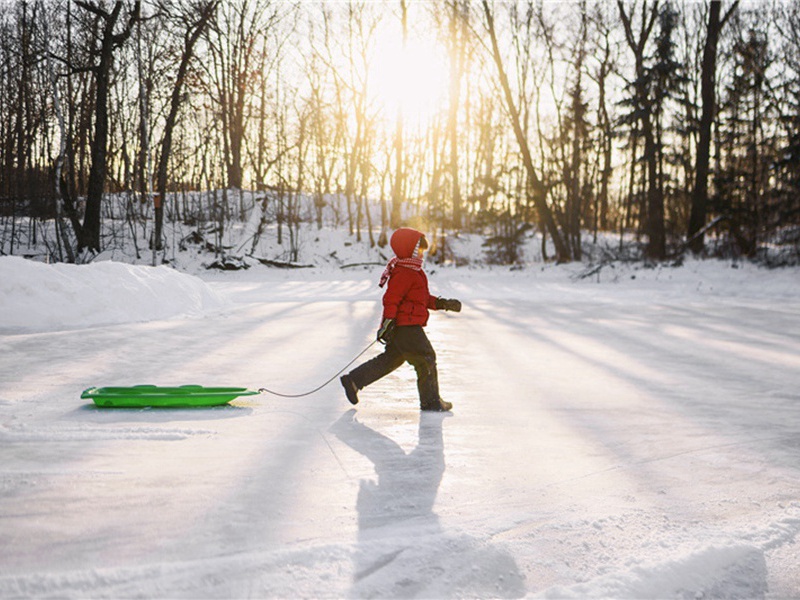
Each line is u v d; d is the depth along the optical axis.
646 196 39.03
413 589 2.19
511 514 2.90
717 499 3.17
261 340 9.02
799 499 3.19
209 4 30.38
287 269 31.00
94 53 27.81
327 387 5.91
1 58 34.62
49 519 2.62
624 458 3.85
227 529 2.58
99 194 28.92
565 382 6.45
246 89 38.97
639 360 7.97
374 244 36.12
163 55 34.66
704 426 4.69
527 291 21.59
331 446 3.93
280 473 3.35
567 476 3.48
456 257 40.12
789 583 2.39
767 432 4.53
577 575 2.36
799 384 6.44
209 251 31.98
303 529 2.63
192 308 12.27
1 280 9.70
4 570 2.16
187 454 3.62
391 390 5.88
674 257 26.45
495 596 2.19
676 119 36.22
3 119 38.84
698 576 2.40
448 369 7.16
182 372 6.47
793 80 25.55
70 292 10.17
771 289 20.25
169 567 2.21
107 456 3.54
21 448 3.66
